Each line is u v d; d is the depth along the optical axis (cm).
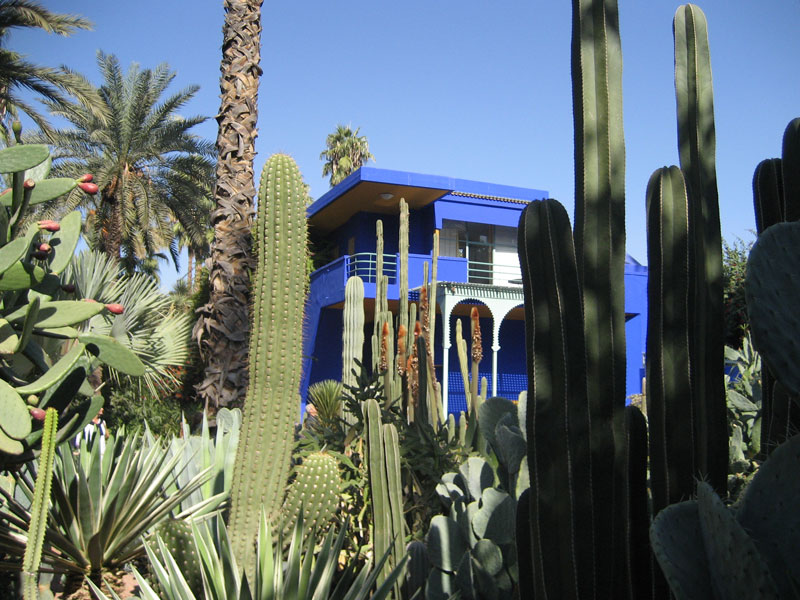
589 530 200
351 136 4072
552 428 201
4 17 1533
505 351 2039
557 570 197
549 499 199
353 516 416
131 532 374
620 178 221
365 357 2022
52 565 359
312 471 375
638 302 1992
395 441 317
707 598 151
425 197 1866
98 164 1930
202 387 672
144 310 652
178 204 2119
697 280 225
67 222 288
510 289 1756
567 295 207
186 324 799
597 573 202
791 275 171
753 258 172
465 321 2002
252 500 365
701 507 155
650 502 240
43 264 272
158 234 2262
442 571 296
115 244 1962
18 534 350
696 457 215
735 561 142
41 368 256
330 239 2247
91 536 362
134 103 1941
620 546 205
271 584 275
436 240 712
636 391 1961
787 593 148
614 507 205
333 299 1831
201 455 487
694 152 234
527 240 213
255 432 373
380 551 308
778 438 205
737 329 1047
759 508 161
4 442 220
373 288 1772
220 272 687
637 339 1991
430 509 413
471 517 302
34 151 246
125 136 1944
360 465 451
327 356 1956
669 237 214
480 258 2044
